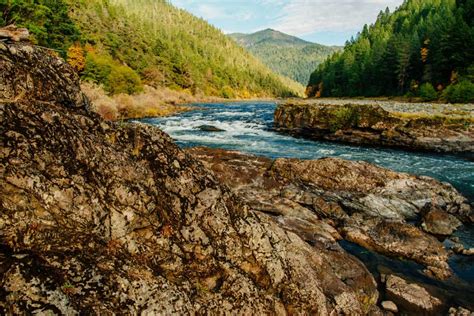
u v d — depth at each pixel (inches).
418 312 335.6
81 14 3321.9
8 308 131.4
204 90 4650.6
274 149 1093.1
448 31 2258.9
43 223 168.6
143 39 3971.5
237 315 214.2
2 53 202.2
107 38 3095.5
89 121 229.3
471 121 1122.0
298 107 1443.2
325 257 358.9
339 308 279.1
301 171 683.4
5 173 164.7
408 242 469.4
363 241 481.4
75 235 177.5
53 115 200.8
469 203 640.4
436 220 538.3
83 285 159.3
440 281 396.2
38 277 144.7
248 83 6097.4
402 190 638.5
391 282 376.8
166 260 211.8
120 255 191.0
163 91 3378.4
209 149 763.4
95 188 199.2
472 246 488.4
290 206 547.5
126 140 245.1
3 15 1370.6
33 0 1568.7
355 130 1255.5
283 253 271.1
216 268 229.1
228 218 255.8
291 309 245.3
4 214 158.1
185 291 200.4
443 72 2281.0
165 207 233.1
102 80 1935.3
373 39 4333.2
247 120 1801.2
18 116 183.0
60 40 1793.8
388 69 2864.2
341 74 3759.8
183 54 4923.7
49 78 222.8
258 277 246.1
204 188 259.0
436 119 1143.6
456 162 961.5
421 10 4244.6
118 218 202.5
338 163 690.2
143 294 179.0
